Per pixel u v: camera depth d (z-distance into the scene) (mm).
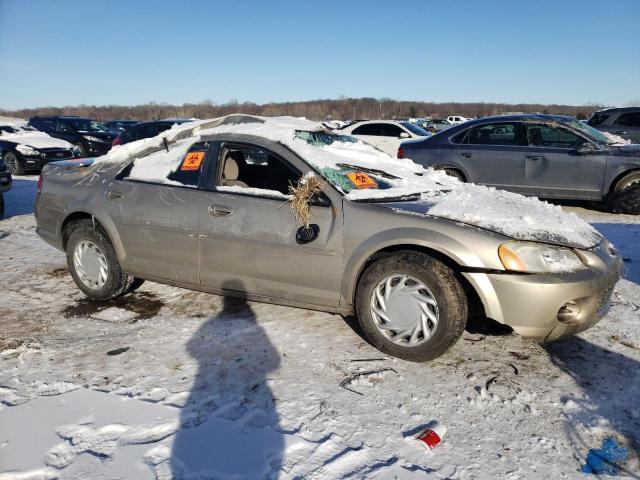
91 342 3338
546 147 7770
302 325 3615
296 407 2604
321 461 2193
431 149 8398
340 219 3139
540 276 2779
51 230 4328
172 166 3814
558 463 2230
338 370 2990
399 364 3068
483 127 8172
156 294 4266
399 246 3105
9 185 7648
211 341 3354
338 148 3893
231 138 3641
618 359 3178
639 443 2367
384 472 2131
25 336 3422
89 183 4109
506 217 3059
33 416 2486
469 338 3459
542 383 2889
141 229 3771
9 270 4922
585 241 3031
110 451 2238
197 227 3537
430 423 2494
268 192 3414
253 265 3389
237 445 2285
